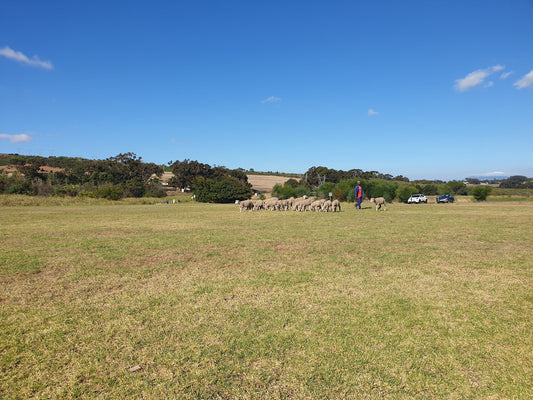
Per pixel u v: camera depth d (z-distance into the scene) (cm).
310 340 409
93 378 336
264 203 2852
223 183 5838
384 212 2414
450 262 800
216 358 369
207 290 600
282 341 407
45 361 366
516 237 1170
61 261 836
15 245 1066
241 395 307
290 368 350
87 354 380
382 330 436
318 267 760
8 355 379
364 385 322
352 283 636
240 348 391
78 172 7888
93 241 1138
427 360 365
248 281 653
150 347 395
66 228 1526
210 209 3108
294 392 311
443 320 466
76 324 459
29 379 333
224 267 768
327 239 1150
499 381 328
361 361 363
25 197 3894
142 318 478
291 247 1006
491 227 1457
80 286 631
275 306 519
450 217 1973
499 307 512
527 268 739
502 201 4888
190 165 9050
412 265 773
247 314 489
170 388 318
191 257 877
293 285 625
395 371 345
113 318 479
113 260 847
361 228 1448
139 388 318
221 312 497
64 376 339
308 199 2688
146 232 1372
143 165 9262
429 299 548
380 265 775
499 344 399
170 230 1438
